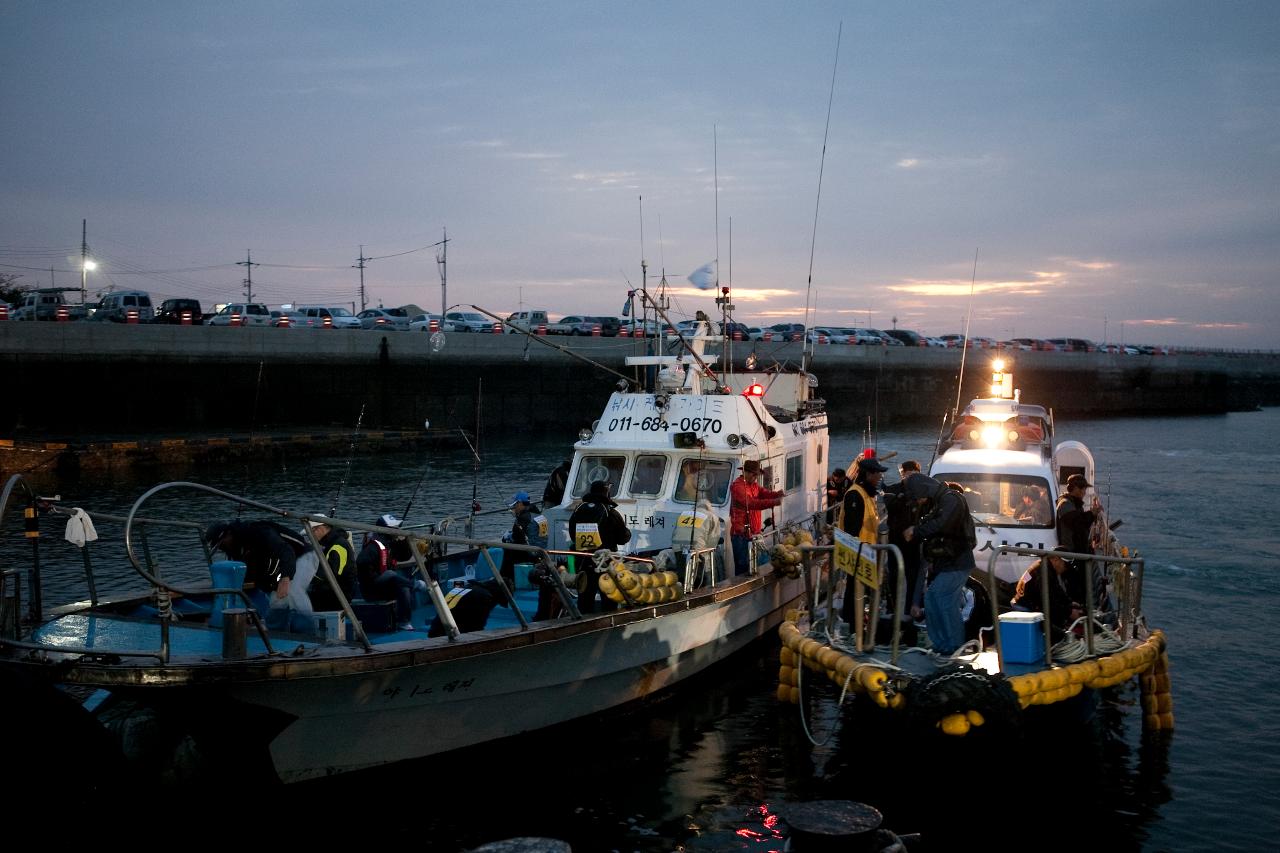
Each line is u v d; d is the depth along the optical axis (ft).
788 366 49.90
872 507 32.12
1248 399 332.19
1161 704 32.73
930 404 212.84
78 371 127.75
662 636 33.40
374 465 113.39
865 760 31.04
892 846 18.88
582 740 32.60
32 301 157.48
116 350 129.49
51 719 24.00
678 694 36.40
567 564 36.11
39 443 102.68
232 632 24.93
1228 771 30.50
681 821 27.14
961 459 40.34
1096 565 33.24
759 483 39.96
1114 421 224.74
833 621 30.96
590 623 30.09
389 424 151.74
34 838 24.64
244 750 26.18
